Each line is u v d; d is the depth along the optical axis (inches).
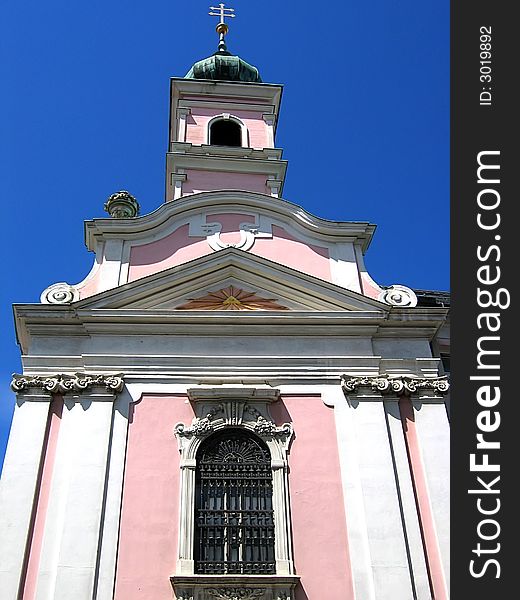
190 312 606.5
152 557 497.4
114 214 727.7
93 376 574.2
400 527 517.0
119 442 546.6
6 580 479.2
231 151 838.5
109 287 637.3
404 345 615.2
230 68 1010.1
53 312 602.9
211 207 705.6
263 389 570.9
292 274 642.8
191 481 530.0
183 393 574.9
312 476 540.7
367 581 496.4
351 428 565.3
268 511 526.0
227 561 502.6
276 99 928.9
